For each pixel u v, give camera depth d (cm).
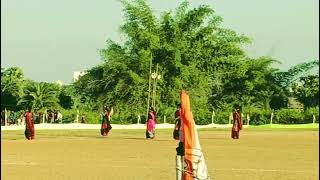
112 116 13738
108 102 15388
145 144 5694
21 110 13988
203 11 15838
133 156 4162
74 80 16275
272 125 13425
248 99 18062
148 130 6962
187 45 15750
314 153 4600
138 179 2748
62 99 16850
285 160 3931
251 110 15038
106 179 2747
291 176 2942
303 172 3133
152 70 15362
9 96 13750
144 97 15075
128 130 10219
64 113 13325
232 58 16375
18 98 13962
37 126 10581
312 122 14862
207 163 3650
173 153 4462
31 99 14062
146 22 15688
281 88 19162
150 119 6988
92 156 4141
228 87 18188
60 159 3844
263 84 18275
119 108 15100
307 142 6294
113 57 15238
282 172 3123
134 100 15050
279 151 4822
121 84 14938
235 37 16312
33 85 14300
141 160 3822
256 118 14850
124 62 15288
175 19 15912
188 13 15912
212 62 16250
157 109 14462
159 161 3750
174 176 2870
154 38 15138
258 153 4578
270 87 18525
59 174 2936
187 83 15375
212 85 17125
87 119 13062
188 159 1405
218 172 3097
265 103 18338
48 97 14238
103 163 3572
